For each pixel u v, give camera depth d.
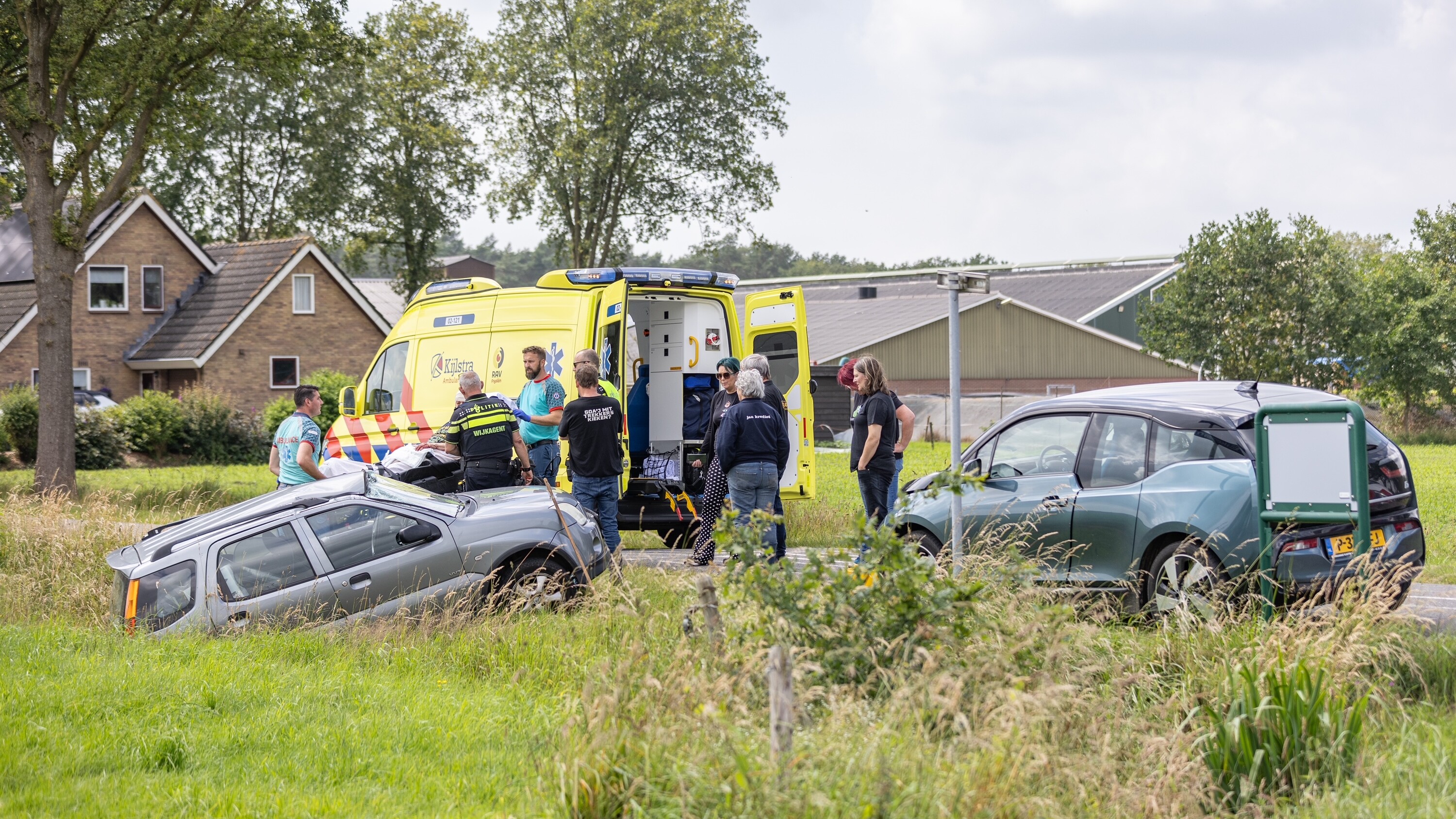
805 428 25.19
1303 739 10.21
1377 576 12.69
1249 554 14.63
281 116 108.19
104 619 16.81
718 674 10.93
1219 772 10.20
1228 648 12.46
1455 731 10.77
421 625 15.76
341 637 15.45
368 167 102.69
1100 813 9.29
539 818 9.26
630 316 25.67
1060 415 17.48
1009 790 8.78
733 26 89.81
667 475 25.06
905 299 107.44
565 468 22.89
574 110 89.62
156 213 81.56
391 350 27.28
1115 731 10.69
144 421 65.19
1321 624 12.07
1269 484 13.68
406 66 98.38
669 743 9.39
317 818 9.42
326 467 22.41
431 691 13.34
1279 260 80.94
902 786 8.57
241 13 40.91
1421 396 81.88
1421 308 81.00
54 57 41.00
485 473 21.66
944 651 11.13
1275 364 80.25
